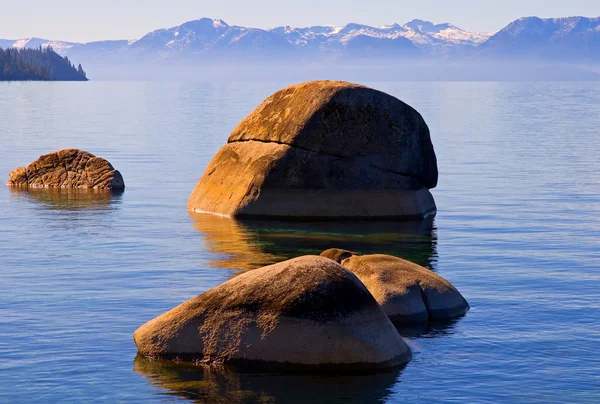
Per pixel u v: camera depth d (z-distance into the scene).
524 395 19.83
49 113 147.25
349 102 44.53
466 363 21.81
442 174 64.31
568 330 24.67
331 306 21.14
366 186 44.50
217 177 47.12
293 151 44.31
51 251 35.25
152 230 40.53
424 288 26.08
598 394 19.92
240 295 21.67
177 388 19.92
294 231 40.50
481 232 40.50
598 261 33.94
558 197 52.34
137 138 94.62
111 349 22.55
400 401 19.34
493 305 27.28
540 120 129.00
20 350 22.53
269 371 20.81
